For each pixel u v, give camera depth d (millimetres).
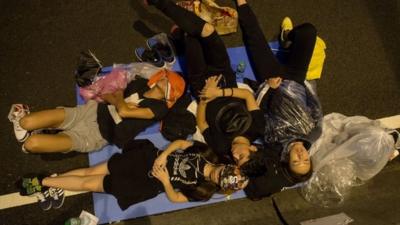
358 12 3844
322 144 3283
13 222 3158
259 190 3059
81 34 3535
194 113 3312
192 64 3205
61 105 3398
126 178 3055
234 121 2996
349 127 3307
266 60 3352
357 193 3217
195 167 2973
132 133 3164
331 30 3785
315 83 3625
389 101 3707
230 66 3283
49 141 2951
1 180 3205
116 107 3098
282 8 3770
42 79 3424
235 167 2799
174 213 3219
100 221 3146
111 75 3223
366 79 3730
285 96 3201
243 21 3408
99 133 3129
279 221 3043
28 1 3549
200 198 2996
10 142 3270
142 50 3512
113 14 3594
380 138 3059
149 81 3215
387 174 3410
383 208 2854
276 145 3148
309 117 3172
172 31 3475
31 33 3492
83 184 3045
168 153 3008
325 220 2857
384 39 3818
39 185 3074
